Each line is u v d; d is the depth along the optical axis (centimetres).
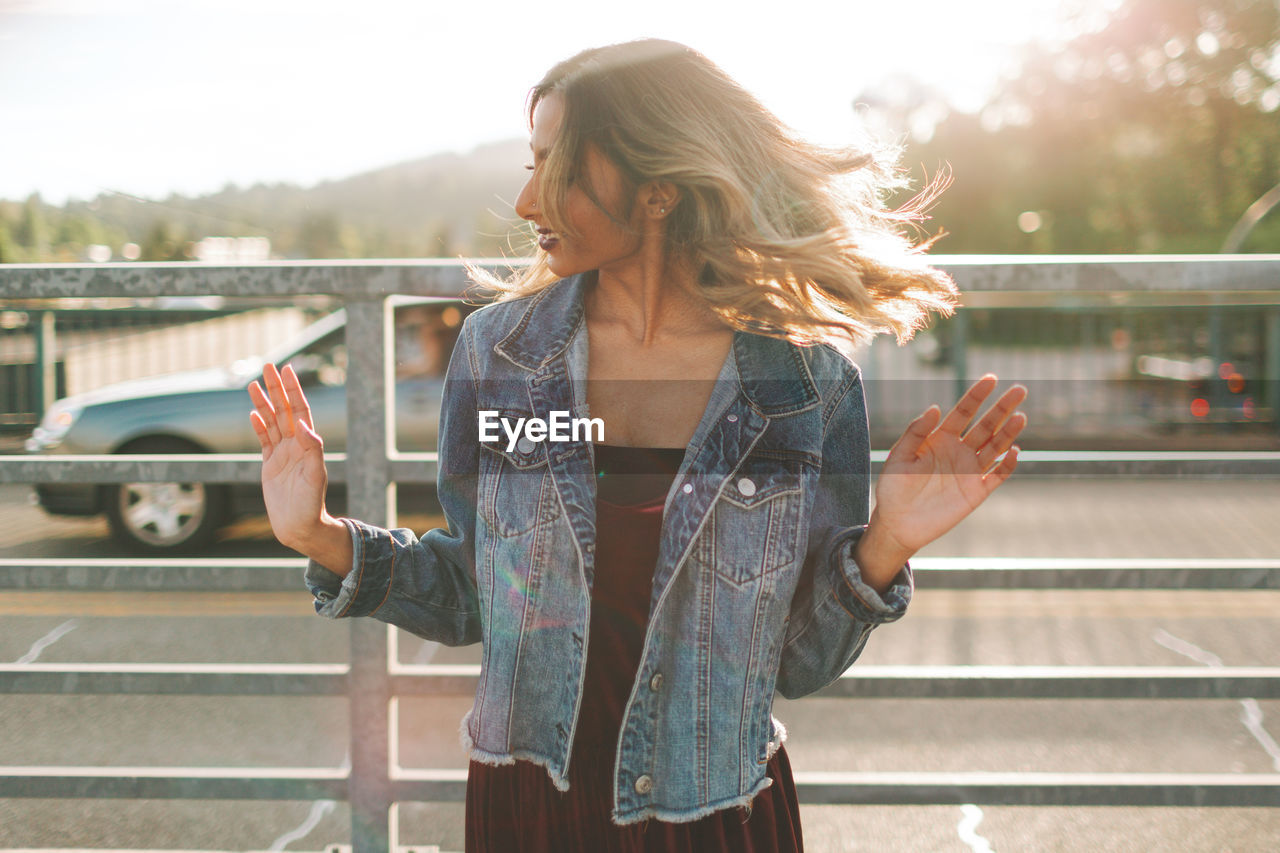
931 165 3222
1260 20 2783
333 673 193
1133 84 3006
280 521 126
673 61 124
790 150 132
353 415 187
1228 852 279
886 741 364
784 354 128
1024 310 982
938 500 120
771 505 123
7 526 707
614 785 121
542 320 132
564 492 124
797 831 136
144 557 630
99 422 620
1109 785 188
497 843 129
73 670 193
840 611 124
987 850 280
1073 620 533
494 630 127
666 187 125
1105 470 187
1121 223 3103
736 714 122
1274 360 927
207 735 368
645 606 125
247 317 730
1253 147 2869
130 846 280
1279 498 852
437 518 684
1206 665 462
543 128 123
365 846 194
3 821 293
